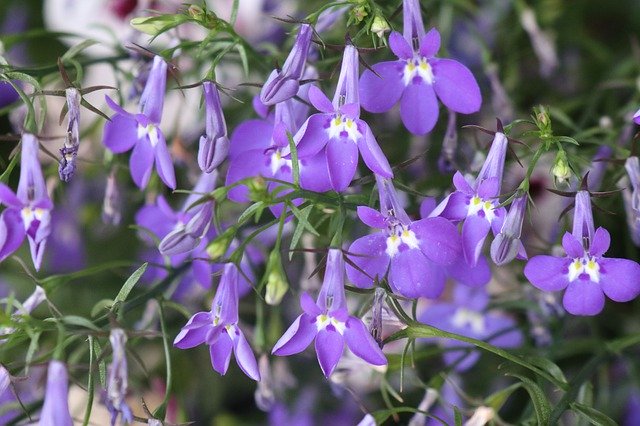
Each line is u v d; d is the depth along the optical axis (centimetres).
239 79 42
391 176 33
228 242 33
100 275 42
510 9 43
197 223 33
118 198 39
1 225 33
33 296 35
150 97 34
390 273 33
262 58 37
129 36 39
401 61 34
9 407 37
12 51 45
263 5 44
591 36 45
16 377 34
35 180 33
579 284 33
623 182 37
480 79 41
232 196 34
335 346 33
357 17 34
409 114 34
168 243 33
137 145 35
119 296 34
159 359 42
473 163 37
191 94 42
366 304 34
